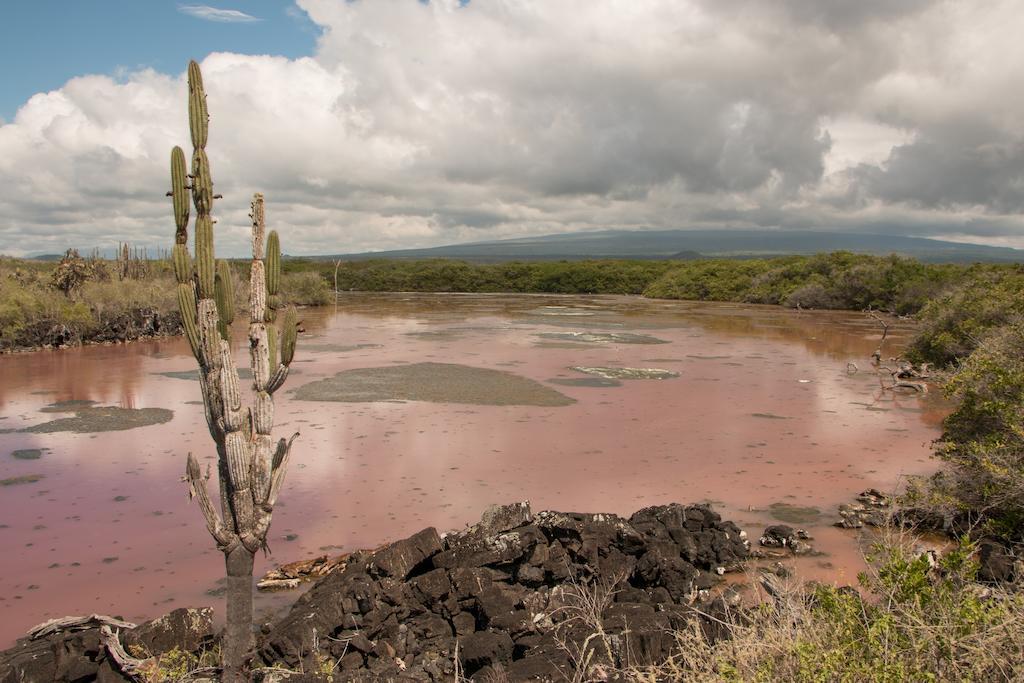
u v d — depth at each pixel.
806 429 16.72
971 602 4.50
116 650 6.18
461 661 6.51
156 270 48.03
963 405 11.23
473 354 30.20
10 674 6.05
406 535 10.15
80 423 17.17
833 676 4.27
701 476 12.95
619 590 7.88
